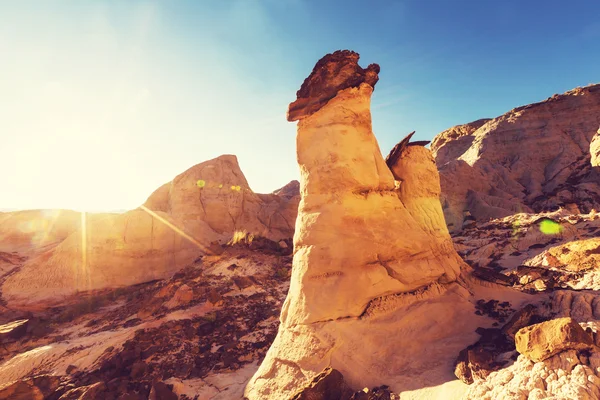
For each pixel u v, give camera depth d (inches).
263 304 831.1
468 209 1903.3
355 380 359.6
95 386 498.0
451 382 315.0
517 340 301.1
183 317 753.0
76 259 1245.1
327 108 492.4
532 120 2532.0
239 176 1844.2
